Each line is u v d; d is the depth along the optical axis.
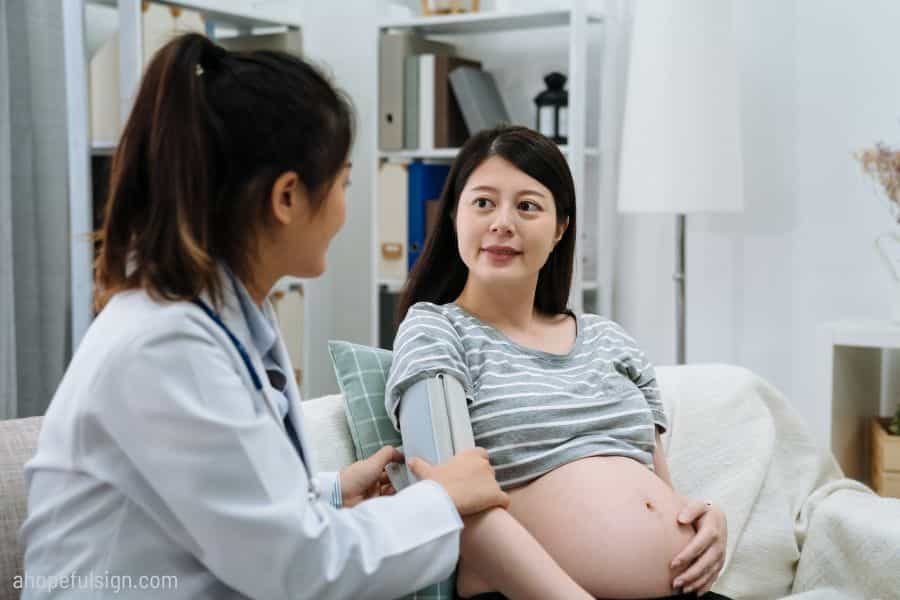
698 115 2.78
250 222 1.01
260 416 1.01
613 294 3.38
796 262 3.07
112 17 2.93
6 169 2.60
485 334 1.57
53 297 2.78
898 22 2.87
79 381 0.97
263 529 0.95
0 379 2.60
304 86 1.01
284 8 3.46
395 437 1.56
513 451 1.47
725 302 3.19
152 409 0.93
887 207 2.91
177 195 0.97
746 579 1.74
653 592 1.42
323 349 3.92
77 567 0.97
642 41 2.85
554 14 3.06
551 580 1.24
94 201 2.85
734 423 1.88
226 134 0.98
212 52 1.01
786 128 3.05
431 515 1.11
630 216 3.33
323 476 1.34
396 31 3.45
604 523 1.42
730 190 2.81
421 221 3.35
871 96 2.92
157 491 0.94
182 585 0.98
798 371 3.09
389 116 3.36
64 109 2.77
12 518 1.24
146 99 0.99
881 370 3.00
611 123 3.23
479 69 3.43
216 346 0.99
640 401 1.61
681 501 1.53
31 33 2.70
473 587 1.42
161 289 0.97
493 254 1.55
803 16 3.00
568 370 1.60
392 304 3.45
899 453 2.55
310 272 1.09
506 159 1.57
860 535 1.66
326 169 1.03
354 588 1.02
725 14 2.80
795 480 1.89
